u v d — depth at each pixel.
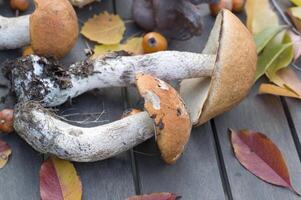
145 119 0.42
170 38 0.49
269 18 0.51
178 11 0.47
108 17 0.50
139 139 0.42
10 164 0.42
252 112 0.47
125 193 0.42
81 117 0.45
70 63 0.47
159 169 0.43
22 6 0.49
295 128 0.47
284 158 0.45
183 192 0.43
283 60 0.48
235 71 0.42
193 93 0.45
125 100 0.46
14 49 0.47
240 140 0.45
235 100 0.43
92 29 0.49
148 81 0.40
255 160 0.44
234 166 0.44
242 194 0.43
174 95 0.41
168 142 0.40
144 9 0.49
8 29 0.45
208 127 0.46
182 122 0.41
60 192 0.41
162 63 0.44
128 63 0.44
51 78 0.43
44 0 0.43
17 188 0.42
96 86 0.44
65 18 0.44
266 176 0.43
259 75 0.47
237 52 0.42
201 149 0.44
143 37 0.48
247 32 0.43
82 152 0.41
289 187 0.43
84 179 0.42
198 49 0.50
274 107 0.47
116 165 0.43
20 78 0.43
